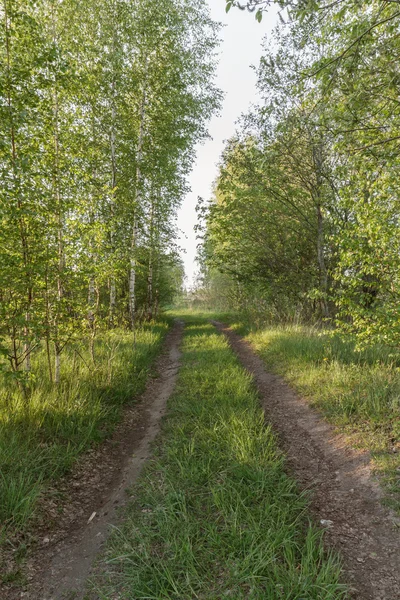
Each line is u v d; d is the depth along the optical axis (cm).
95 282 766
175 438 493
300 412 598
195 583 253
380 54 387
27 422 484
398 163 473
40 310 568
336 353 811
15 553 292
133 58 1229
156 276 2047
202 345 1243
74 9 922
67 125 655
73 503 373
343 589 244
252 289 1542
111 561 281
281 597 228
